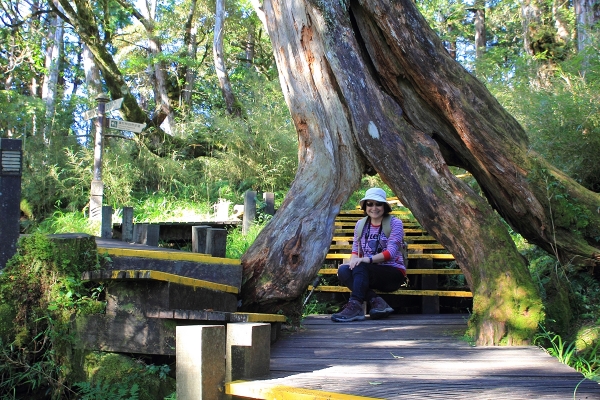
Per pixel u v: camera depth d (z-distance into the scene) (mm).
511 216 5922
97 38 16016
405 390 3180
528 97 8695
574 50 12148
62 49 24141
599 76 8469
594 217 5621
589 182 7480
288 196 5828
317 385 3266
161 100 20797
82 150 14273
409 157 5543
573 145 7336
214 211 12758
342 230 9422
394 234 6164
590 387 3256
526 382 3381
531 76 10000
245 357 3377
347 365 3887
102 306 4453
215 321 4152
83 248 4672
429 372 3658
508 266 5012
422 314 6723
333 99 5883
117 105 12289
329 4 5801
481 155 5574
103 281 4457
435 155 5516
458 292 6758
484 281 5043
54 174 13055
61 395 4379
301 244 5457
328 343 4762
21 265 4633
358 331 5363
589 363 4680
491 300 4898
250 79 17812
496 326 4738
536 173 5551
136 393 3994
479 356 4203
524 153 5594
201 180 14961
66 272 4566
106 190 13648
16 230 5086
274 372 3646
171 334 4145
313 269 5461
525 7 13688
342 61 5754
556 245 5668
